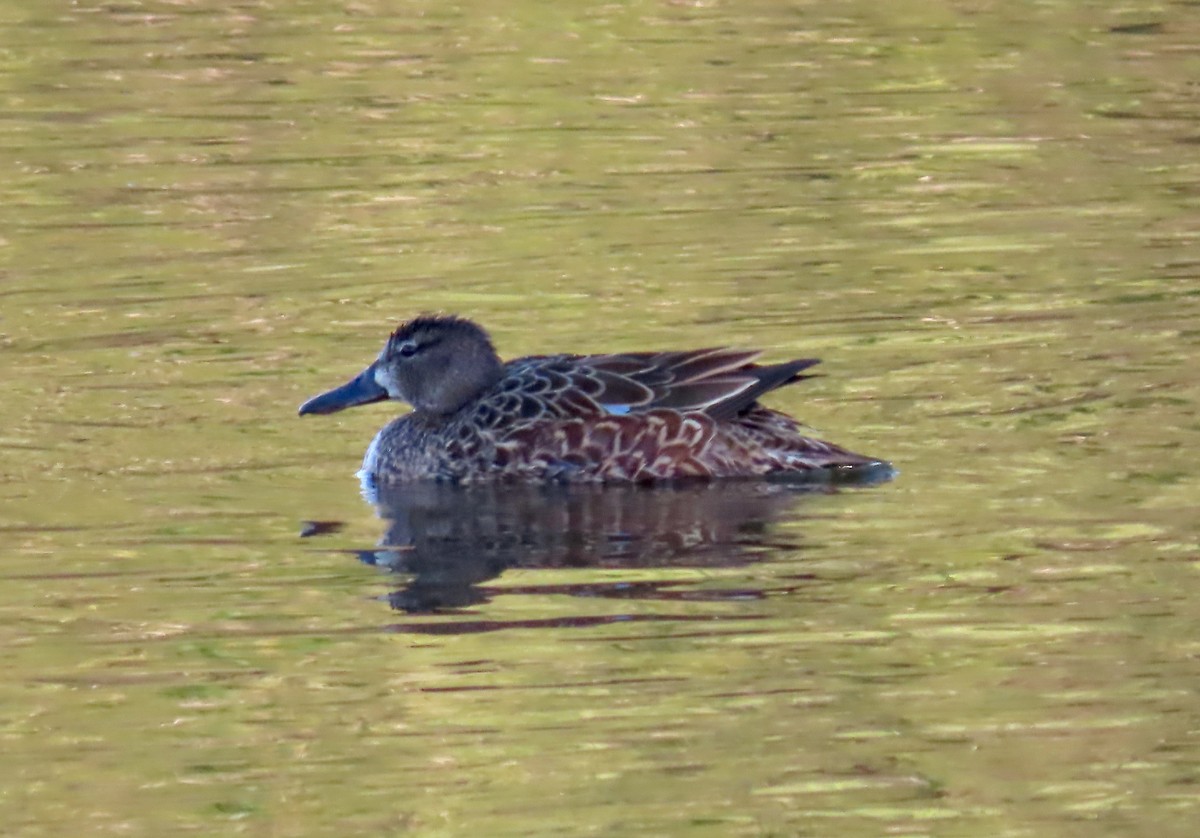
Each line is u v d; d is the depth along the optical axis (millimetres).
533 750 10211
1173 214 20359
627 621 11609
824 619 11578
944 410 15109
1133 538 12562
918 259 19109
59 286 18688
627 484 14172
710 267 19000
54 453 14641
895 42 27406
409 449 14492
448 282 18672
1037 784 9852
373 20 28703
